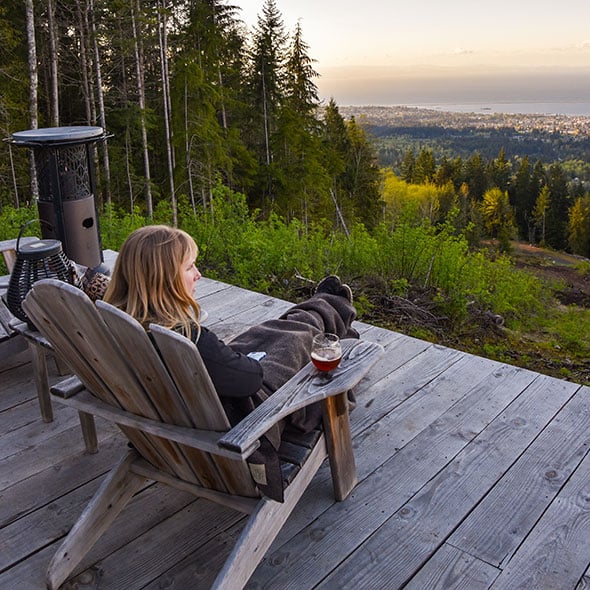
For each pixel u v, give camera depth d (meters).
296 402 1.47
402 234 5.29
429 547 1.76
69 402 1.58
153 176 21.38
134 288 1.37
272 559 1.71
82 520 1.60
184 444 1.39
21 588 1.63
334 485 1.92
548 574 1.66
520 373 2.84
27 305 1.34
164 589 1.61
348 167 32.34
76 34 17.67
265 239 5.43
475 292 4.87
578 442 2.29
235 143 21.28
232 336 2.64
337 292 2.47
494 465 2.15
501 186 59.47
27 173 17.23
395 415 2.49
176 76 19.55
